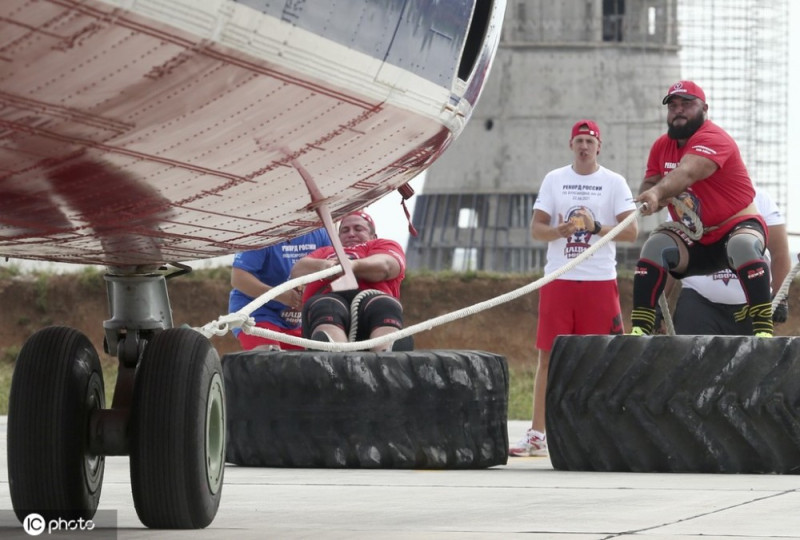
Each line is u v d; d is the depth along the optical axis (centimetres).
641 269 2606
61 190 1330
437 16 1393
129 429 1578
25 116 1148
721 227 2569
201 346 1576
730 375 2378
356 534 1582
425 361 2492
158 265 1752
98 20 1057
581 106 16475
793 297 12750
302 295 2855
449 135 1570
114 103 1163
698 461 2388
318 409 2497
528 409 5541
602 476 2353
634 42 16650
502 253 16312
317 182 1499
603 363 2442
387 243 2780
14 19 1022
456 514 1806
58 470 1563
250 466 2542
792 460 2362
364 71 1314
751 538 1562
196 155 1309
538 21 16612
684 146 2611
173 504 1540
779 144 15662
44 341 1589
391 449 2475
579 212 2825
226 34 1149
